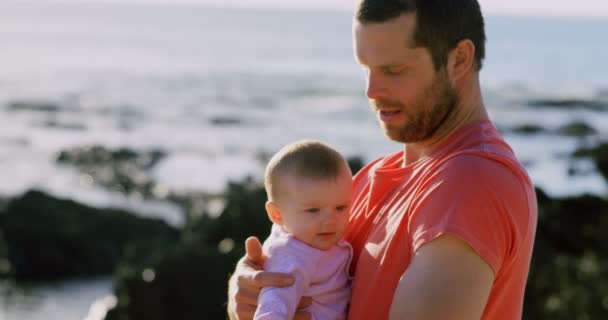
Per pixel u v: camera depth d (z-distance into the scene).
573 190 25.70
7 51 78.62
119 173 27.20
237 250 10.77
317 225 3.07
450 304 2.58
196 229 12.13
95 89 50.28
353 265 3.14
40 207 18.52
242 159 30.31
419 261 2.65
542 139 34.34
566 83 57.66
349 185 3.15
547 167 28.50
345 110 41.16
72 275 18.00
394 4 2.78
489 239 2.64
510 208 2.70
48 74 58.31
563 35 143.38
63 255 17.98
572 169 27.72
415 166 2.99
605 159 28.12
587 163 28.27
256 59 75.19
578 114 41.84
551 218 14.90
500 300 2.80
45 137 34.09
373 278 2.88
